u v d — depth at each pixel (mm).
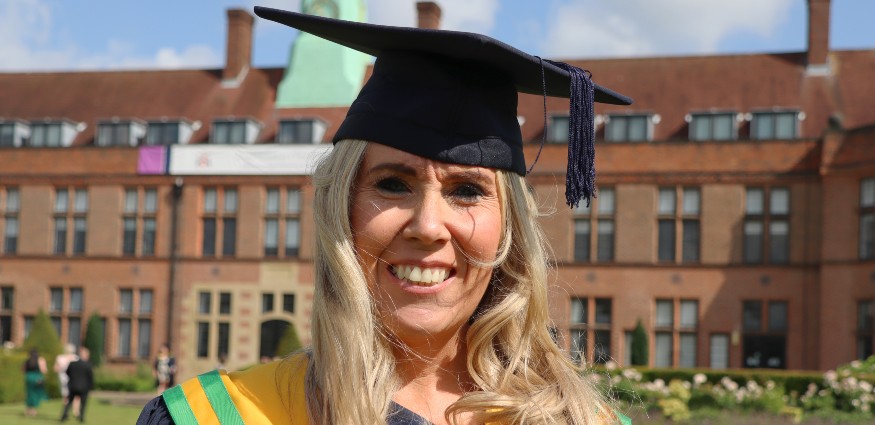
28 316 34906
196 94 36438
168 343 33844
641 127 32094
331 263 1747
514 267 1920
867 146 29484
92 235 34656
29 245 35031
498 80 1868
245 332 33406
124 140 35219
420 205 1751
